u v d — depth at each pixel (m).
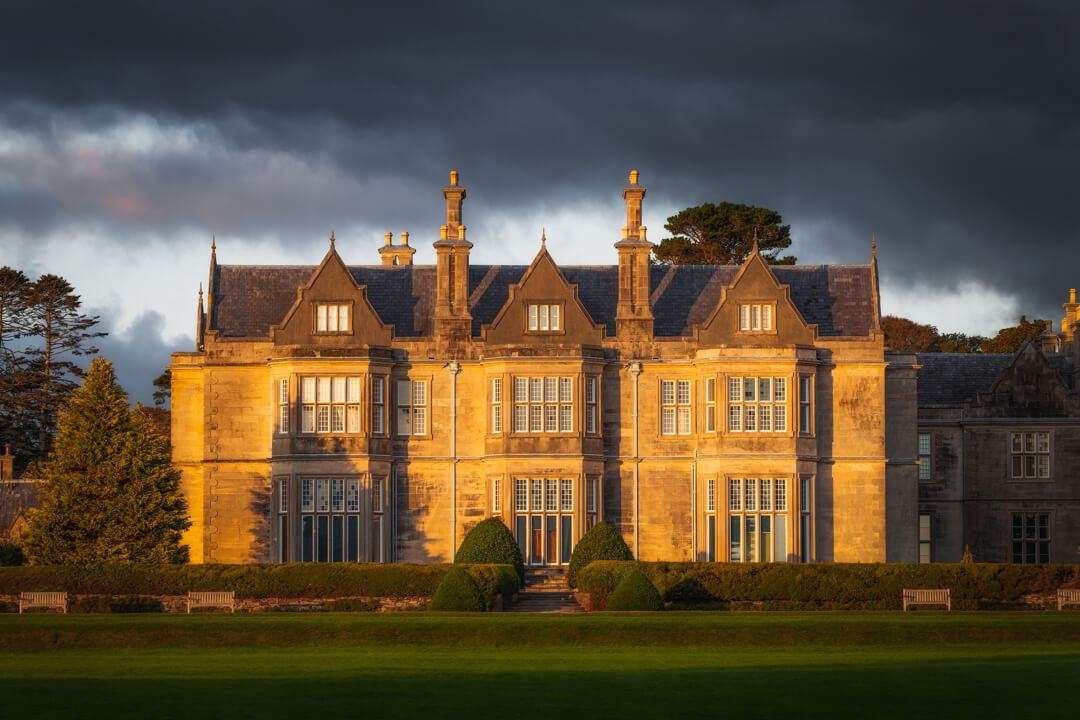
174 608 55.38
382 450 62.88
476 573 55.22
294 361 62.50
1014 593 56.03
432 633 43.31
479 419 63.94
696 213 104.19
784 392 62.50
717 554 61.75
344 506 62.22
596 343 63.72
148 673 36.44
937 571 56.16
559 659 39.62
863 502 63.28
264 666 37.97
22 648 42.38
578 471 62.31
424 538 63.41
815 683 34.31
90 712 30.34
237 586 55.47
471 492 63.69
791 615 48.31
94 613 53.19
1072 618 45.50
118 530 57.41
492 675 35.88
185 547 59.50
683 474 63.47
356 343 63.69
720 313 63.59
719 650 42.12
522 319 63.72
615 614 49.31
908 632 43.56
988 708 31.05
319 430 62.47
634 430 63.66
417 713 30.39
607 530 59.94
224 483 63.44
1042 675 35.41
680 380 63.94
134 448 58.62
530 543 62.28
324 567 55.97
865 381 63.72
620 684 34.22
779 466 61.84
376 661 39.16
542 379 62.84
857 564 56.31
